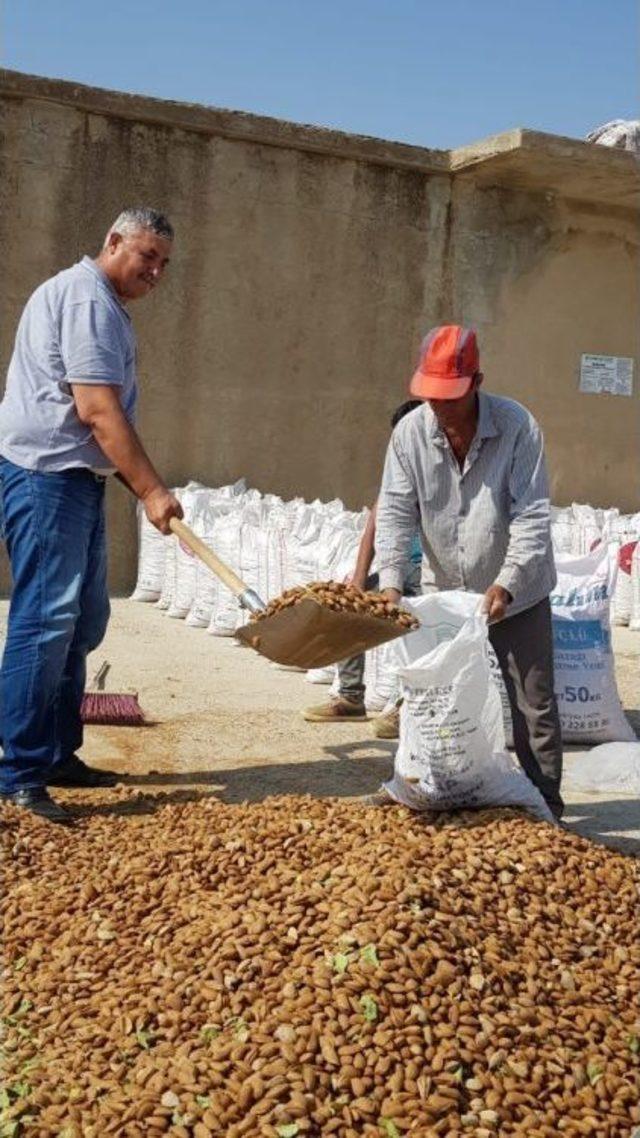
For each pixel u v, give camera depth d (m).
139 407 11.33
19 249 10.65
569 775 5.91
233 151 11.36
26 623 5.05
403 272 12.26
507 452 4.78
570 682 6.54
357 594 4.43
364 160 11.88
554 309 13.11
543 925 3.82
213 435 11.60
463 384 4.58
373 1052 3.11
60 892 4.11
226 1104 2.97
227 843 4.23
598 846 4.46
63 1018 3.41
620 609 10.55
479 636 4.59
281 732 6.64
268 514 9.43
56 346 5.08
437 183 12.33
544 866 4.12
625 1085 3.16
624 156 11.94
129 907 3.94
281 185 11.60
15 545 5.11
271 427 11.82
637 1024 3.43
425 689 4.61
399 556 4.93
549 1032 3.31
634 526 10.87
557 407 13.27
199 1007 3.34
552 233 12.98
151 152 11.04
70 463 5.09
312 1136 2.89
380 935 3.47
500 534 4.84
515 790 4.72
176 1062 3.12
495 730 4.65
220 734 6.55
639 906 4.07
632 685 8.19
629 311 13.52
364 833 4.34
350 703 6.95
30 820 4.78
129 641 8.95
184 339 11.41
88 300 5.05
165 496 4.99
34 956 3.74
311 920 3.61
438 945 3.48
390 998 3.27
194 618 9.66
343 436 12.12
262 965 3.42
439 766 4.60
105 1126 2.95
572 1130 3.01
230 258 11.48
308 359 11.91
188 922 3.79
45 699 5.02
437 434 4.79
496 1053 3.17
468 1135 2.93
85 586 5.43
